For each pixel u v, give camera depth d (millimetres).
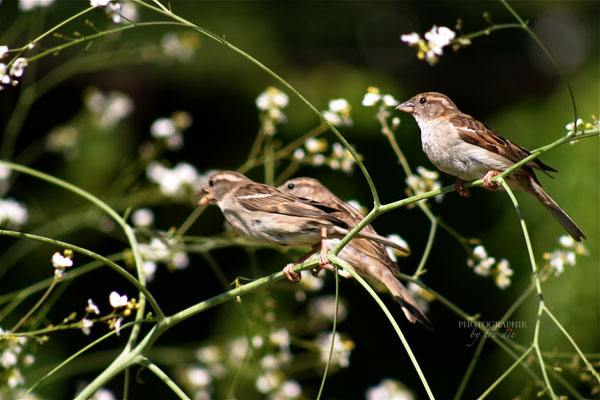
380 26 16109
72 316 5082
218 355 9055
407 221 13633
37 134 14414
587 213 11641
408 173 7031
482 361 12969
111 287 13562
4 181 9758
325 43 15617
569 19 16484
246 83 14742
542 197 6766
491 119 14180
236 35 14898
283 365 8508
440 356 13320
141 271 5816
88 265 7719
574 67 15516
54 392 11727
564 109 12898
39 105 14492
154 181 9328
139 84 14906
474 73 15852
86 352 12578
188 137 14805
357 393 13219
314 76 14570
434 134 7031
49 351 12258
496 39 16219
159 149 9961
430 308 13484
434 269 13508
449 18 16328
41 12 9758
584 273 11117
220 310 13273
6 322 12016
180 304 13586
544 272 7039
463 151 6824
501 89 15711
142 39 13570
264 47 14945
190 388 9180
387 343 13484
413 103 7289
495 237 12750
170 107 15062
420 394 13180
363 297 13508
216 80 14797
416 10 16359
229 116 14820
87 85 14781
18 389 7176
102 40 10484
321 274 8125
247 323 6590
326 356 8305
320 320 9047
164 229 13820
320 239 6559
